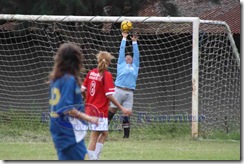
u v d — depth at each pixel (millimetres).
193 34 41656
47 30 50312
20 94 52281
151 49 51531
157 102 50562
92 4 48906
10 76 50406
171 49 51344
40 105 50188
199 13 62156
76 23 49469
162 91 50281
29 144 36250
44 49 51625
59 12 48781
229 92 45406
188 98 50656
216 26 47656
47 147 34469
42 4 48844
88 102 27797
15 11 51375
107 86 27500
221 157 29812
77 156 19375
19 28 50188
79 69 19547
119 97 39000
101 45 50719
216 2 58594
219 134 41875
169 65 51844
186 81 49906
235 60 44688
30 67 52625
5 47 52719
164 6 54875
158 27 50250
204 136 41562
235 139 40562
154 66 48875
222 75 45781
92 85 27828
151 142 37938
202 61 47406
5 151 32375
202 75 46094
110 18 42562
